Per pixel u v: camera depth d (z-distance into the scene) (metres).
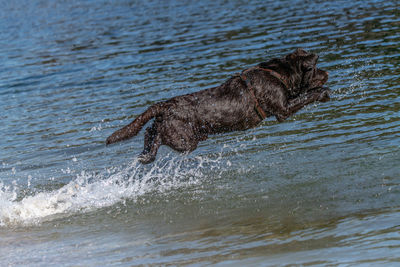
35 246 7.10
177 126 8.51
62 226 7.77
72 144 11.16
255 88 8.36
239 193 8.16
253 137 10.48
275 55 15.86
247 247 6.20
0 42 24.92
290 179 8.38
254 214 7.34
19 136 11.95
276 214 7.24
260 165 9.12
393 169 8.13
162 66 16.61
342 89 12.29
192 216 7.57
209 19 23.73
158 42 20.38
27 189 9.18
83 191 8.93
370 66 13.65
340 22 19.33
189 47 18.73
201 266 5.77
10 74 18.09
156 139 8.69
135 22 25.91
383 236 5.93
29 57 20.70
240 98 8.38
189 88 13.73
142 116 8.60
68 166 10.09
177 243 6.65
